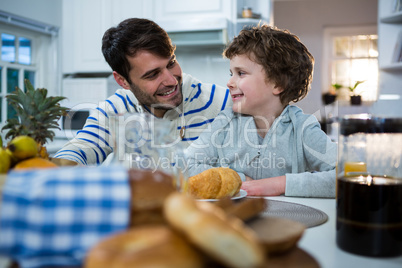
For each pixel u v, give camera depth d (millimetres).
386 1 2607
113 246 290
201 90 1561
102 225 356
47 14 3092
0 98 2781
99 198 360
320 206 750
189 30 2824
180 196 302
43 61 3174
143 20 1302
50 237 346
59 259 345
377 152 472
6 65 2832
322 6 5258
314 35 5301
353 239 438
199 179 742
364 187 430
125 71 1330
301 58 1311
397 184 429
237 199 780
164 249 272
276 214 644
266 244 345
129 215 363
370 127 468
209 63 3238
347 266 400
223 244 256
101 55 3166
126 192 366
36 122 714
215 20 2766
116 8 3107
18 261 352
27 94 722
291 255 371
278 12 5395
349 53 5258
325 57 5270
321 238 510
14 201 349
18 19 2797
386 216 425
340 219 460
